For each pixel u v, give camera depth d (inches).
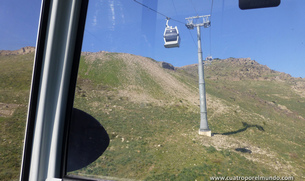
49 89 82.1
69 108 85.5
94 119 86.4
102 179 79.0
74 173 83.1
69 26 83.7
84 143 84.8
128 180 76.7
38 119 80.3
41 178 80.6
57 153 83.2
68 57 84.4
